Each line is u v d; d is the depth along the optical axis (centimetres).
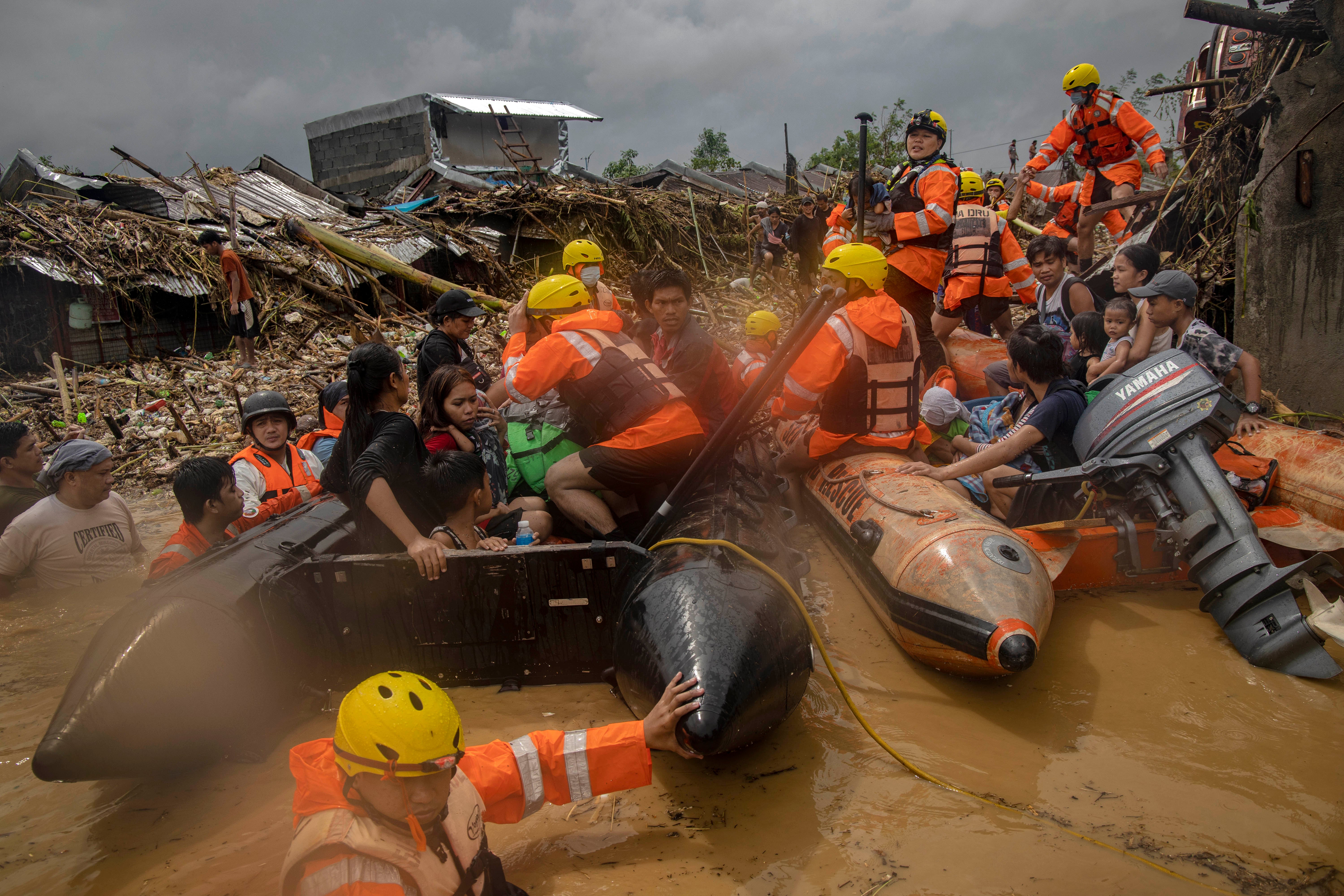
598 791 237
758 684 290
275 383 1067
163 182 1702
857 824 275
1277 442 466
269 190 1844
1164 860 255
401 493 375
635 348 446
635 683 309
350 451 376
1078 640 396
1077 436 443
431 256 1627
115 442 855
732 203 2080
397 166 2675
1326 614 351
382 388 370
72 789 313
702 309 1427
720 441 396
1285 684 354
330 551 384
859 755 316
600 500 445
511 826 279
